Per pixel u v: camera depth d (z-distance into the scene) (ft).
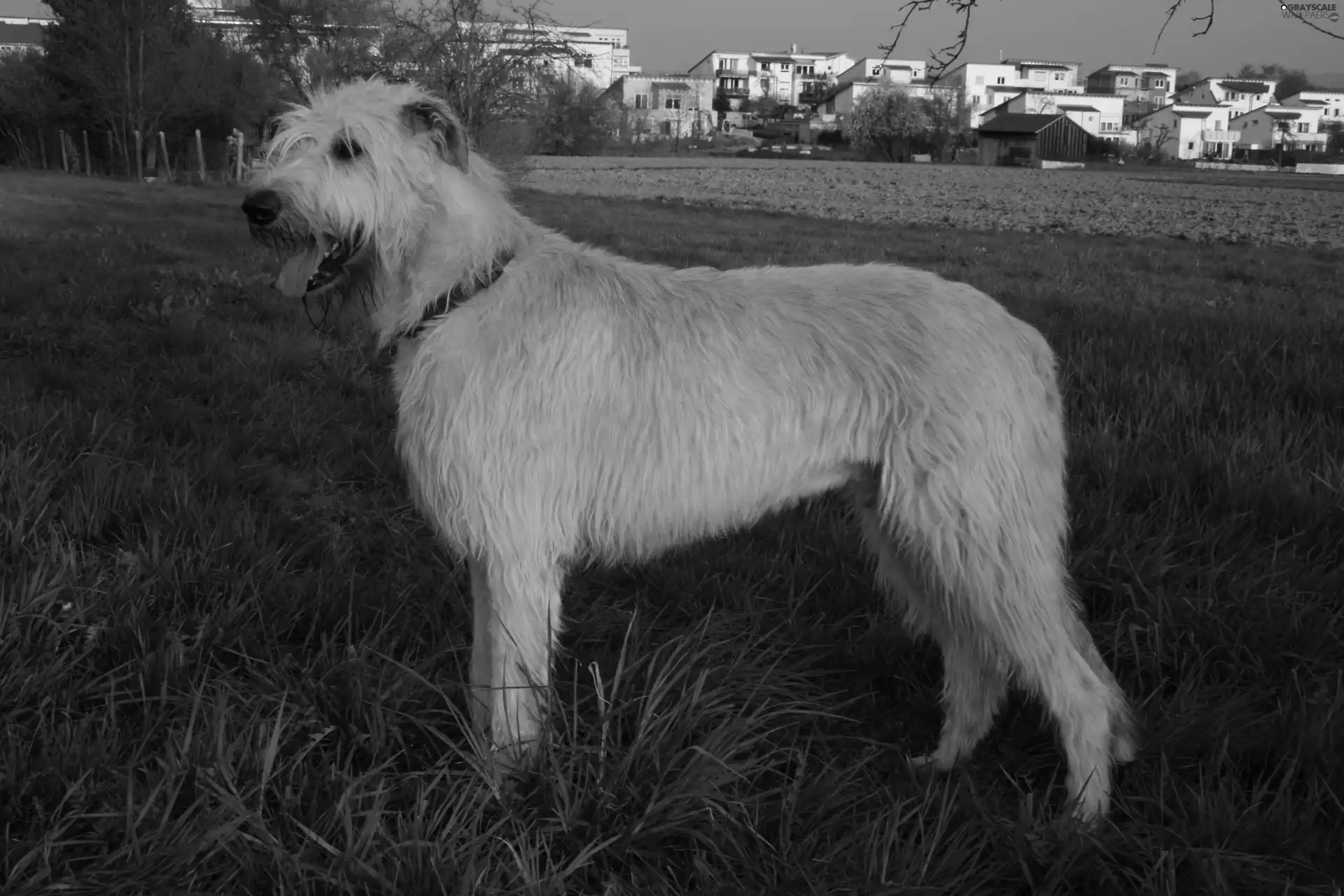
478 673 9.81
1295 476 14.76
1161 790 8.91
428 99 10.02
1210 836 8.38
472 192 9.92
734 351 9.56
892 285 10.14
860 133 238.68
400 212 9.65
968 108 237.86
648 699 9.29
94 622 10.69
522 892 7.41
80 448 15.48
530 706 9.39
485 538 9.33
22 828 7.88
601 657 11.23
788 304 9.92
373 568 13.53
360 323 13.09
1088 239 58.70
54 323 23.50
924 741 10.78
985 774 10.18
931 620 10.52
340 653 10.76
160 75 111.14
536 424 9.25
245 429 17.46
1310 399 18.85
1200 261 46.39
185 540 12.84
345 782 8.27
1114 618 12.28
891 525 9.74
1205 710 10.06
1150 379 19.81
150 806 7.66
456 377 9.30
